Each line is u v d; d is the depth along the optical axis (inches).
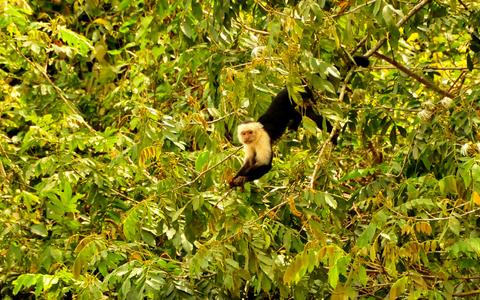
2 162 574.9
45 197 555.5
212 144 451.8
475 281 455.2
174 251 511.5
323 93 466.6
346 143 565.6
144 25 533.3
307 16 421.1
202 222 437.4
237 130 482.6
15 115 664.4
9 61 641.6
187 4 482.6
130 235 437.1
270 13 453.1
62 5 730.8
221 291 450.9
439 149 462.3
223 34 513.0
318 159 446.0
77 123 605.6
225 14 496.7
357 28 478.0
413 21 514.9
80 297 434.0
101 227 543.2
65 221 548.7
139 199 553.6
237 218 414.9
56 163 547.8
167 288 433.7
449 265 435.5
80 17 779.4
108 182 545.0
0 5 619.2
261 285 407.2
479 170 390.3
